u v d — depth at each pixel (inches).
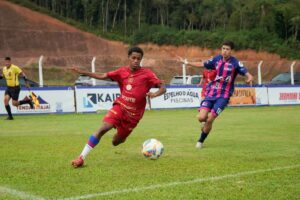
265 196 230.7
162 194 234.4
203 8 4795.8
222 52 418.0
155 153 338.6
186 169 302.0
